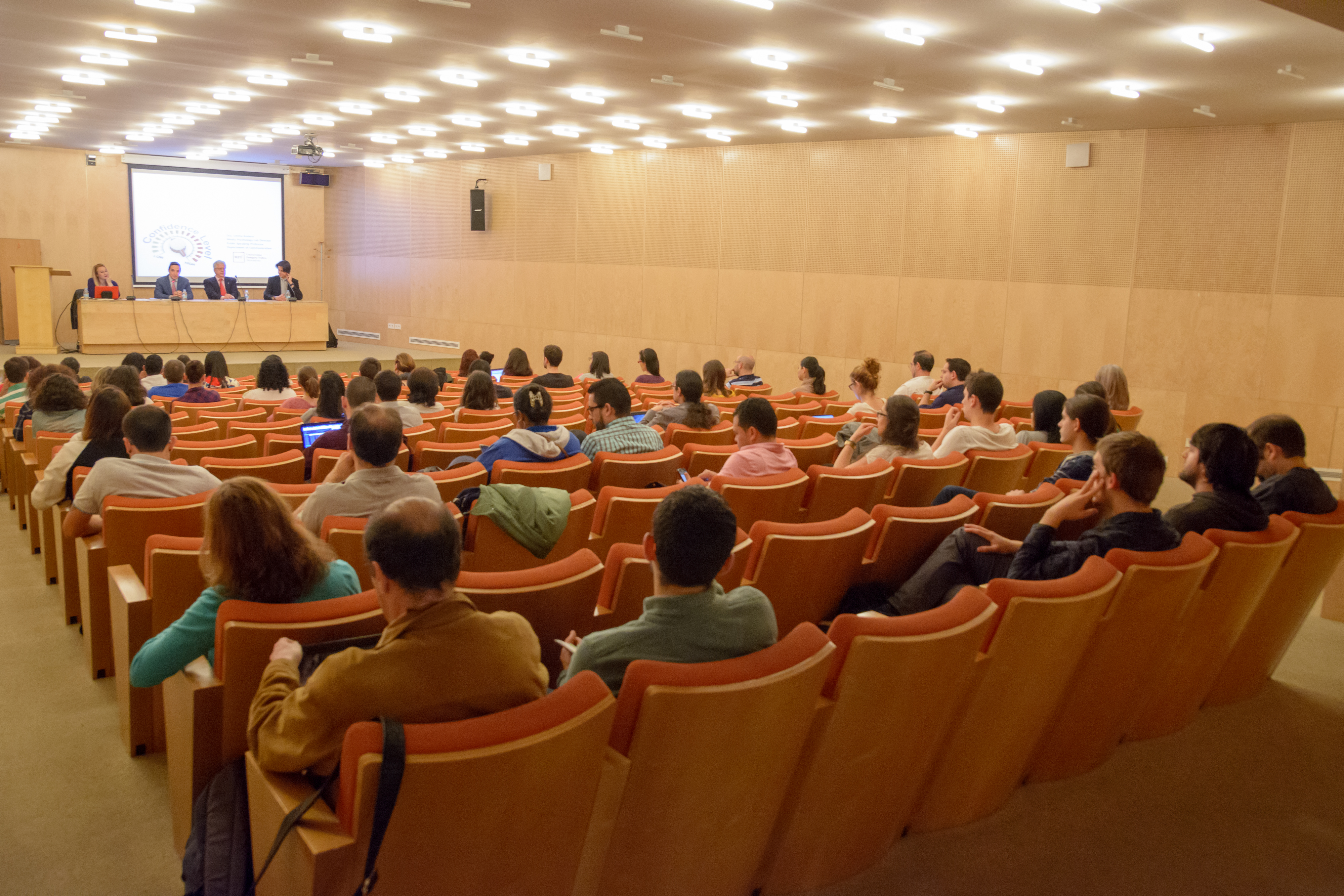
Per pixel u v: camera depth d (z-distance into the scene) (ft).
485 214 54.49
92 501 10.81
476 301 56.13
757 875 7.13
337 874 4.82
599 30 22.63
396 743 4.58
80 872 7.77
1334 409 27.91
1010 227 34.22
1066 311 33.06
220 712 6.97
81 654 12.21
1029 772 9.24
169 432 11.21
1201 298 30.09
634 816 5.69
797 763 6.66
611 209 48.08
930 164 36.14
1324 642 13.67
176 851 8.05
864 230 38.37
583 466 13.29
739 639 6.23
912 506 13.79
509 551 10.30
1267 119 27.68
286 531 7.09
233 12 22.48
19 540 17.65
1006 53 22.45
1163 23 18.95
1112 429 12.38
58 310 55.93
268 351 54.75
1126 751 10.09
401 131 43.60
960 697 7.28
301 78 30.71
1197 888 7.72
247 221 61.87
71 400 17.48
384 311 62.54
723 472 13.26
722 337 43.91
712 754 5.64
